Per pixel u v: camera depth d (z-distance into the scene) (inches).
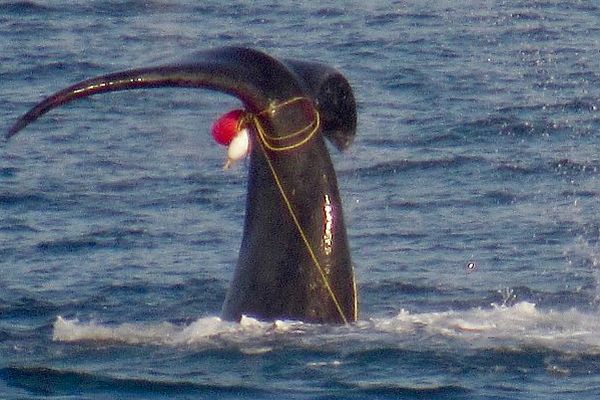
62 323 1929.1
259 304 1780.3
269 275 1777.8
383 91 3681.1
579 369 1689.2
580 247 2369.6
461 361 1708.9
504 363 1702.8
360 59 4065.0
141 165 3019.2
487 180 2866.6
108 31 4473.4
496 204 2684.5
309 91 1777.8
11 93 3695.9
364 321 1811.0
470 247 2386.8
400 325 1812.3
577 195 2736.2
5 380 1692.9
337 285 1777.8
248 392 1637.6
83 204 2719.0
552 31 4421.8
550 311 1934.1
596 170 2920.8
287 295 1771.7
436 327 1811.0
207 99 3666.3
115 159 3065.9
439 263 2283.5
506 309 1919.3
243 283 1792.6
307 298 1769.2
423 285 2138.3
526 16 4660.4
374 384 1651.1
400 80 3796.8
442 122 3331.7
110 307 2044.8
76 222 2596.0
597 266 2249.0
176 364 1720.0
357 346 1737.2
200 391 1648.6
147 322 1947.6
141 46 4261.8
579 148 3102.9
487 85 3725.4
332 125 1798.7
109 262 2327.8
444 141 3171.8
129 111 3531.0
